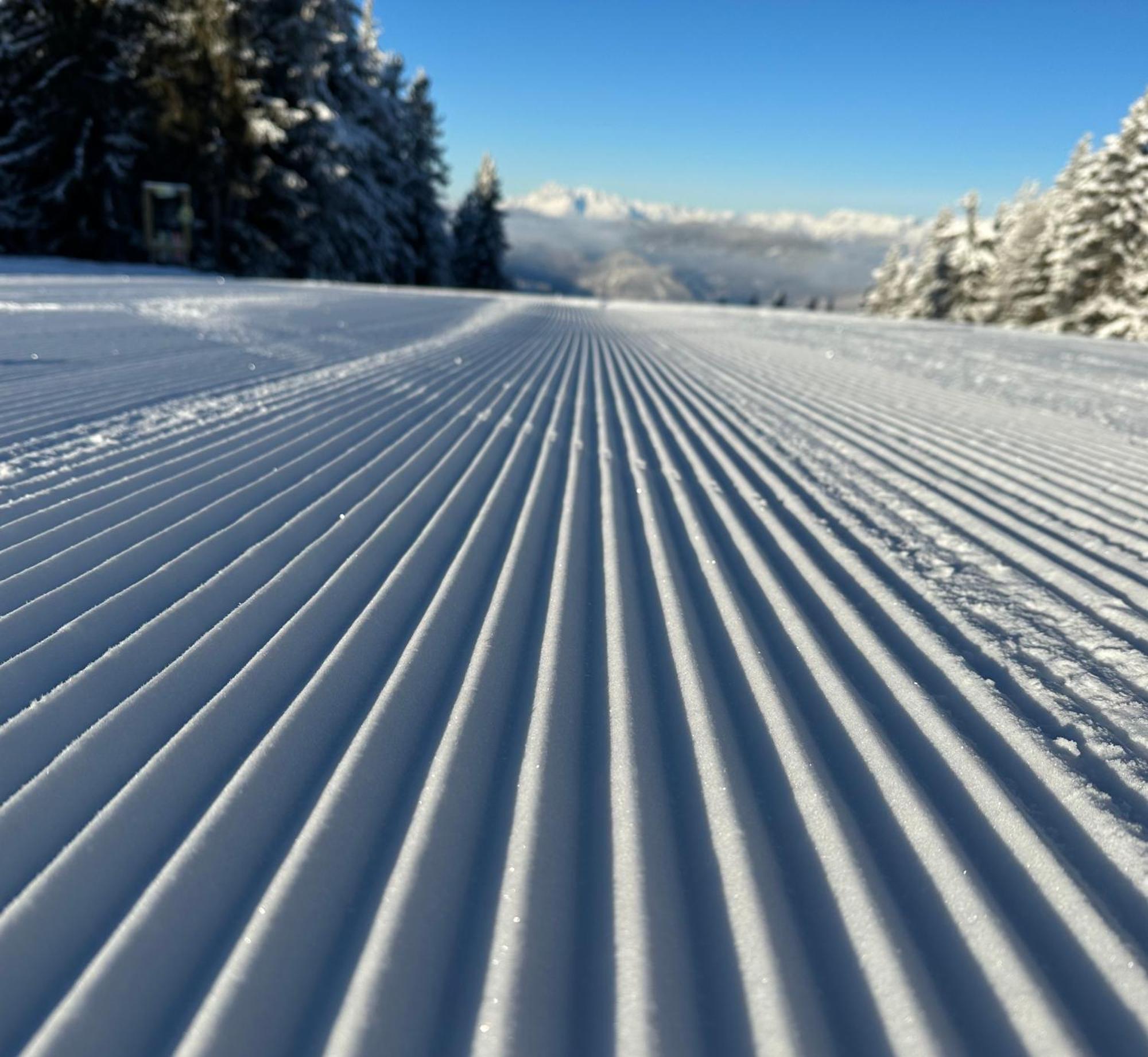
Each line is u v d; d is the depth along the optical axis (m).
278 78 31.00
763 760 1.90
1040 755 1.95
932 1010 1.24
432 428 5.19
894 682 2.30
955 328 21.45
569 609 2.66
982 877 1.53
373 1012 1.17
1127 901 1.49
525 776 1.77
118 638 2.23
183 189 27.38
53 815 1.53
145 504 3.31
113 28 26.12
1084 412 7.17
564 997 1.23
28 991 1.17
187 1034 1.12
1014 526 3.76
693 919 1.41
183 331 9.05
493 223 53.09
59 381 5.62
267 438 4.54
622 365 10.18
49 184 26.27
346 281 36.47
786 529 3.65
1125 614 2.79
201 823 1.54
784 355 12.15
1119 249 32.56
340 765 1.75
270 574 2.73
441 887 1.43
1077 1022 1.23
